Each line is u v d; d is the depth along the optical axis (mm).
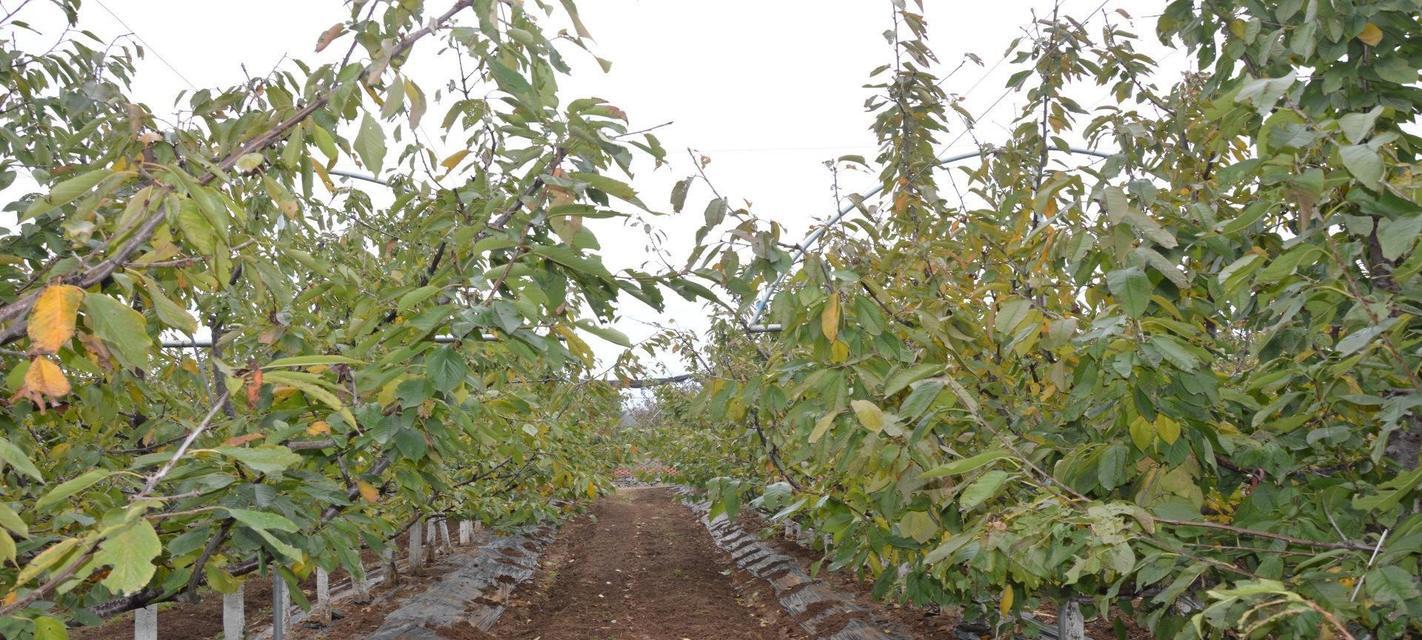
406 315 2197
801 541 11898
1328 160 1794
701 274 2039
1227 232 1726
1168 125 3248
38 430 3062
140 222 1408
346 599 8289
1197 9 2637
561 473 6598
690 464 10938
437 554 11203
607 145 1947
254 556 2404
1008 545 1757
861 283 2559
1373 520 1998
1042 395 2752
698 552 14492
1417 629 1778
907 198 3705
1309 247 1503
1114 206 1874
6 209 2338
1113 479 1951
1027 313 2072
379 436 2004
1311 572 1567
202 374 2811
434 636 6941
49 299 1172
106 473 1109
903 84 3785
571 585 11242
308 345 2658
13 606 981
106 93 2670
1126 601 2582
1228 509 2551
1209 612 1487
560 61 1954
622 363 6238
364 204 4789
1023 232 3000
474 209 2334
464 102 2191
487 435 2541
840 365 2396
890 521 2637
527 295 1799
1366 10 1938
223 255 1515
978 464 1656
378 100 1823
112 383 2619
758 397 2857
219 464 1856
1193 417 1940
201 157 1592
